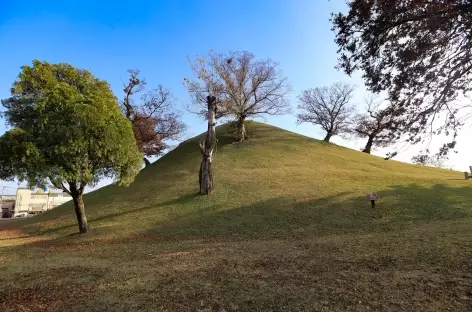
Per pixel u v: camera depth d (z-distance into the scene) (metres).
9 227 22.52
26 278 8.26
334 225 15.28
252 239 13.68
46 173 13.51
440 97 7.44
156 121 38.62
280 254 9.55
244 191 22.28
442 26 6.71
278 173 26.59
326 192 20.62
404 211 16.28
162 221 18.02
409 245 9.04
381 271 6.88
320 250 9.69
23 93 15.00
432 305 5.06
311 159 32.34
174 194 23.16
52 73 16.19
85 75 17.22
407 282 6.06
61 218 21.28
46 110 13.79
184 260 9.48
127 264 9.36
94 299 6.25
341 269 7.30
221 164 30.41
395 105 7.97
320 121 47.53
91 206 23.39
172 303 5.82
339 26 8.09
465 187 20.23
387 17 7.18
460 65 7.10
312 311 5.13
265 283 6.64
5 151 13.19
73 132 13.54
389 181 23.02
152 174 31.11
